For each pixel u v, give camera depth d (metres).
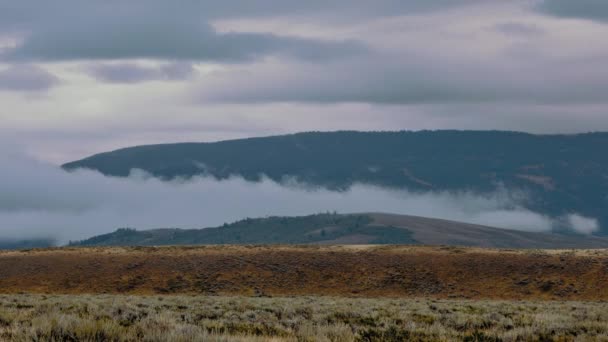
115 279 136.88
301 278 140.25
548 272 137.12
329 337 29.70
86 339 24.31
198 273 140.50
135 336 25.12
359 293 134.25
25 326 27.47
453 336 32.69
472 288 134.25
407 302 76.94
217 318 40.50
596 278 132.75
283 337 29.39
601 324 37.19
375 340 29.67
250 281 138.25
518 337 33.03
